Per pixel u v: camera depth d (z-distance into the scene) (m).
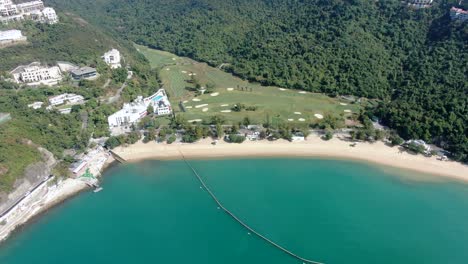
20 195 144.50
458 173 160.00
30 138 163.25
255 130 191.38
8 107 180.50
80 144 176.75
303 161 169.75
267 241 127.50
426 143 178.75
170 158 175.12
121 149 181.00
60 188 154.38
